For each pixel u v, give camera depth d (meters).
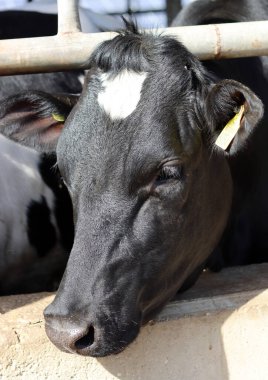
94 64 2.84
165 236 2.71
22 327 2.71
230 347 2.92
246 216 3.84
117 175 2.63
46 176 3.87
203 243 2.97
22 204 3.78
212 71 3.53
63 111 3.02
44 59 2.97
